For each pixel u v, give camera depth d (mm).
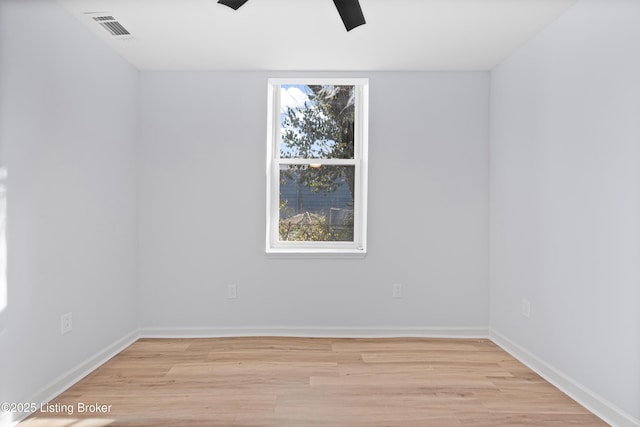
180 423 2047
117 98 3113
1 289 1967
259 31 2777
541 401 2320
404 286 3541
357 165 3748
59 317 2412
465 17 2566
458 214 3539
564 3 2383
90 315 2746
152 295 3486
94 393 2385
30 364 2166
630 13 1981
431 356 3035
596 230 2213
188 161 3502
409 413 2162
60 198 2414
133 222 3389
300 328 3529
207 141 3510
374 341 3389
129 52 3102
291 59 3270
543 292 2707
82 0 2348
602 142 2170
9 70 2004
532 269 2844
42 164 2250
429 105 3539
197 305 3506
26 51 2117
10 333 2027
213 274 3512
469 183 3541
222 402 2273
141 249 3480
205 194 3508
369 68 3469
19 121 2074
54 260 2363
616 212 2070
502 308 3289
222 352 3096
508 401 2314
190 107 3502
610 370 2107
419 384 2533
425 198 3541
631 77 1979
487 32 2779
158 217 3486
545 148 2693
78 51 2592
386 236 3535
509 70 3182
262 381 2561
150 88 3486
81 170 2633
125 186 3248
